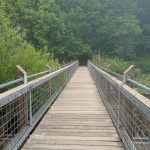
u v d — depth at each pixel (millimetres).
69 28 50406
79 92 11930
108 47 57188
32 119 6102
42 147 5000
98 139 5461
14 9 31734
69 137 5566
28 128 5555
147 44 60750
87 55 52500
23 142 5266
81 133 5852
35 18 39312
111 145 5141
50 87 9016
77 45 50125
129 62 54812
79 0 57281
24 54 11859
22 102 5395
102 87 10109
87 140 5398
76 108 8414
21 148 4945
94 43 56938
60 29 46375
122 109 5441
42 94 7828
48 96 8844
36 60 12359
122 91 5039
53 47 45750
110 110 7363
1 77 10430
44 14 42625
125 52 56531
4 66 10688
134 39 58531
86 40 56438
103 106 8742
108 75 7816
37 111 6953
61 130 6055
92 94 11336
